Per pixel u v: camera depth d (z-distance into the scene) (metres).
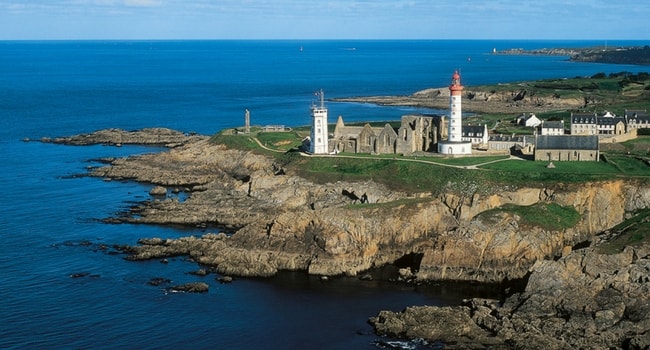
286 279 146.38
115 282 143.00
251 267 149.12
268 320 127.88
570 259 136.62
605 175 177.38
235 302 135.12
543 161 196.75
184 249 160.88
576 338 115.81
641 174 179.62
